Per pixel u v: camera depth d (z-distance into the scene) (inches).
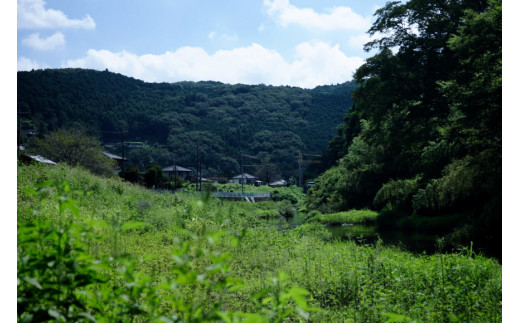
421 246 658.2
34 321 84.8
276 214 1971.0
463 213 918.4
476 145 761.6
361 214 1332.4
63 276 90.6
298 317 187.6
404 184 1216.8
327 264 332.2
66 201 96.7
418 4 1147.3
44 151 1557.6
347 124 2437.3
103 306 103.9
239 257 392.8
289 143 4623.5
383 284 274.1
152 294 101.8
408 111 1219.2
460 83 773.9
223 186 3302.2
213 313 92.0
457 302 223.5
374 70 1243.2
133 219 538.6
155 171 1947.6
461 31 791.1
